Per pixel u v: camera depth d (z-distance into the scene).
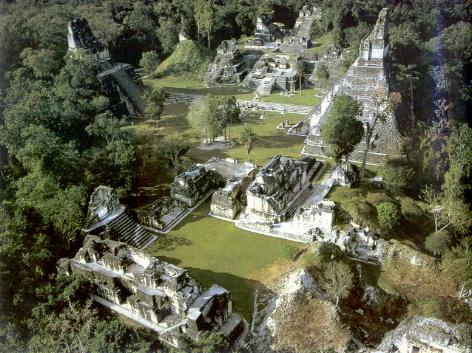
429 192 68.50
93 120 82.12
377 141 82.75
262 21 148.12
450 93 107.81
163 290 47.47
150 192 73.00
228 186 67.88
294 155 85.25
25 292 48.56
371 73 88.81
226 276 54.81
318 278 50.16
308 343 45.62
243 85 126.69
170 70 139.25
